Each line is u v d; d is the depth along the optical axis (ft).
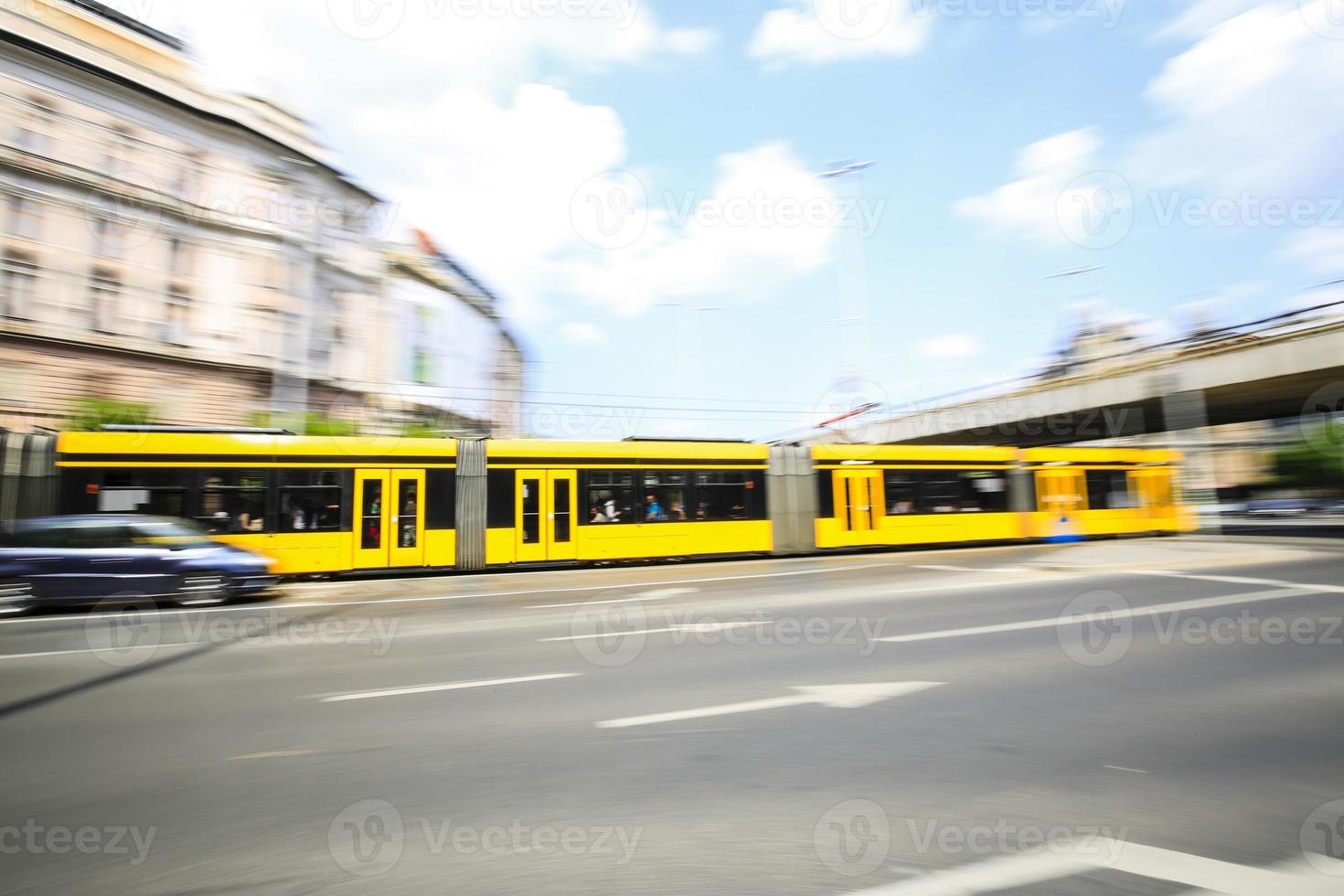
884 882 8.76
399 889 8.73
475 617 29.45
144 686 18.86
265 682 19.11
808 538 54.80
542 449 48.85
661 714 15.60
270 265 88.12
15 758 13.43
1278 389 71.97
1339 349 61.77
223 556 35.24
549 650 22.62
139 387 77.51
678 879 8.89
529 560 47.44
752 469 53.88
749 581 39.81
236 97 87.15
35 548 32.65
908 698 16.60
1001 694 16.85
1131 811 10.70
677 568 48.08
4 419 68.80
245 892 8.68
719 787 11.66
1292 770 12.23
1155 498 66.44
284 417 86.22
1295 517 138.92
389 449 45.55
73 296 73.10
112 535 33.91
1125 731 14.19
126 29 77.56
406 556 44.91
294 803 11.29
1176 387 73.56
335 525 43.68
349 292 101.76
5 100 69.72
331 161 96.99
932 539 58.44
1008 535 60.75
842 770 12.34
